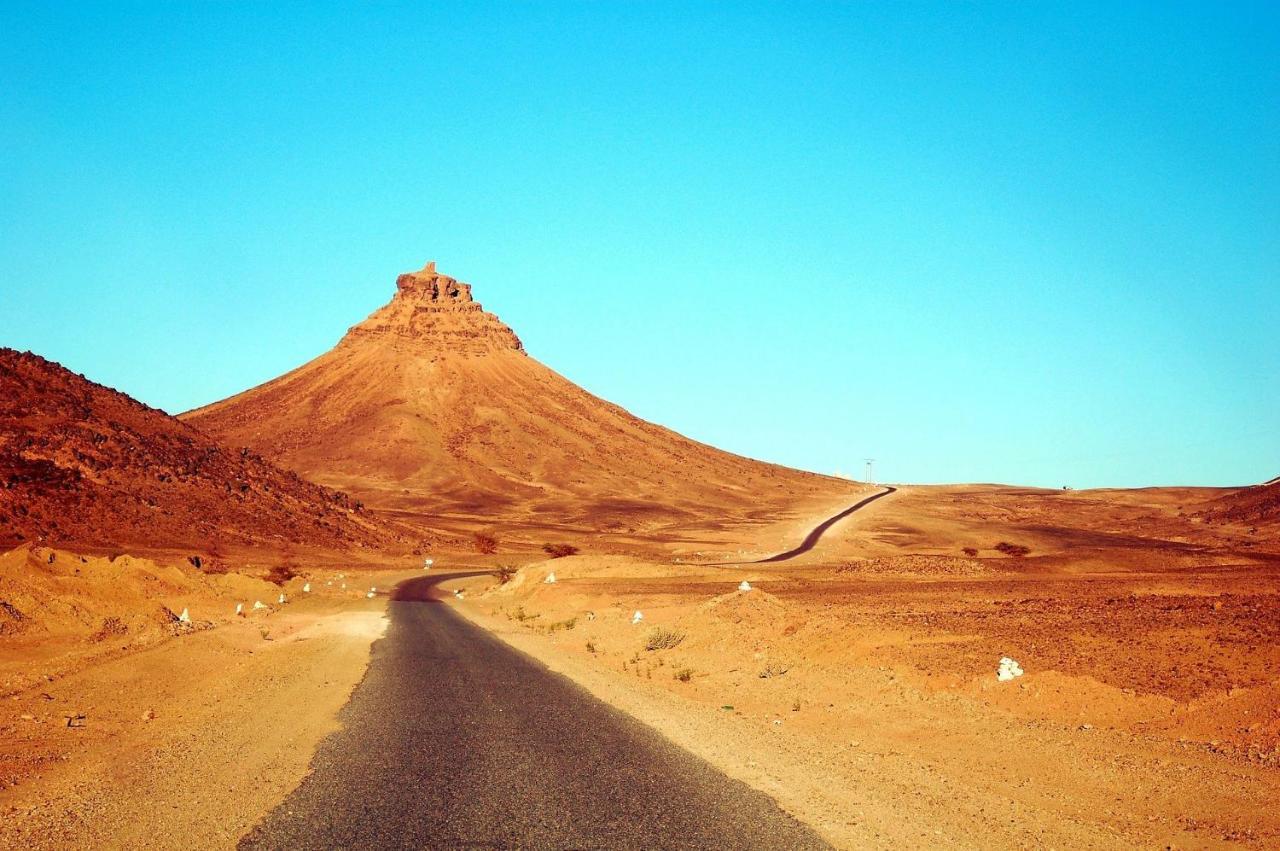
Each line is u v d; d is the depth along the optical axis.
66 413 93.31
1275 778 12.02
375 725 15.15
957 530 153.88
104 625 30.78
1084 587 49.19
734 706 18.34
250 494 103.25
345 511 121.69
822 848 9.15
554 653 27.62
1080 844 9.55
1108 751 13.61
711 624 29.97
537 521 198.12
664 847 9.10
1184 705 15.93
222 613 41.94
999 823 10.17
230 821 9.77
